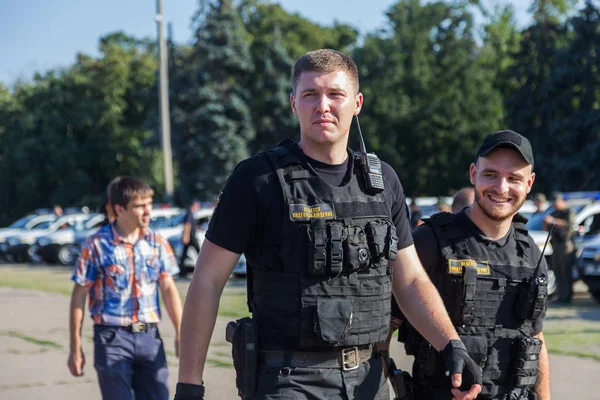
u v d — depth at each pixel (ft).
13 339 34.88
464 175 130.21
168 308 15.76
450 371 9.45
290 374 9.17
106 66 173.88
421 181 133.80
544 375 11.53
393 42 133.49
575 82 111.04
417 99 132.26
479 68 139.54
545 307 11.11
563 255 44.19
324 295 9.20
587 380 24.89
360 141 9.87
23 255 95.35
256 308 9.48
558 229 44.19
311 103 9.37
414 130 128.16
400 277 10.02
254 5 174.40
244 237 9.32
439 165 131.95
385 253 9.41
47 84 173.06
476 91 132.77
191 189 139.85
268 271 9.33
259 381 9.25
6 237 96.27
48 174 167.63
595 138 108.99
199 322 9.21
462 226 11.23
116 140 171.83
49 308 46.42
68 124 169.37
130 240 15.53
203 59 140.67
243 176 9.35
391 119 129.08
